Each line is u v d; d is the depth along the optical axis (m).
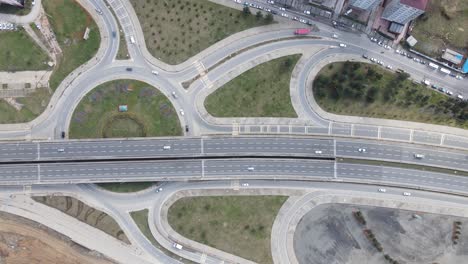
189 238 129.25
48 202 129.25
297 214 130.00
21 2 127.88
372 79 128.12
